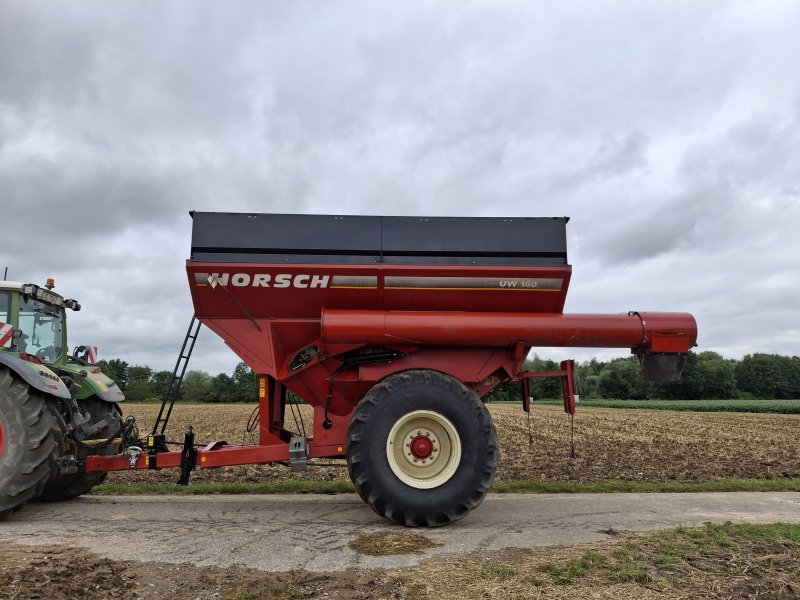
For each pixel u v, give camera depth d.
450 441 5.37
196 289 5.84
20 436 5.41
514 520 5.59
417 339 5.66
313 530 5.05
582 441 16.44
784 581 3.66
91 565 3.88
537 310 6.01
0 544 4.46
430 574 3.76
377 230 5.92
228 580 3.62
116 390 7.60
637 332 5.88
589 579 3.66
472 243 5.95
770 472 10.66
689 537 4.77
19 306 6.36
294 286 5.82
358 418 5.32
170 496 7.10
